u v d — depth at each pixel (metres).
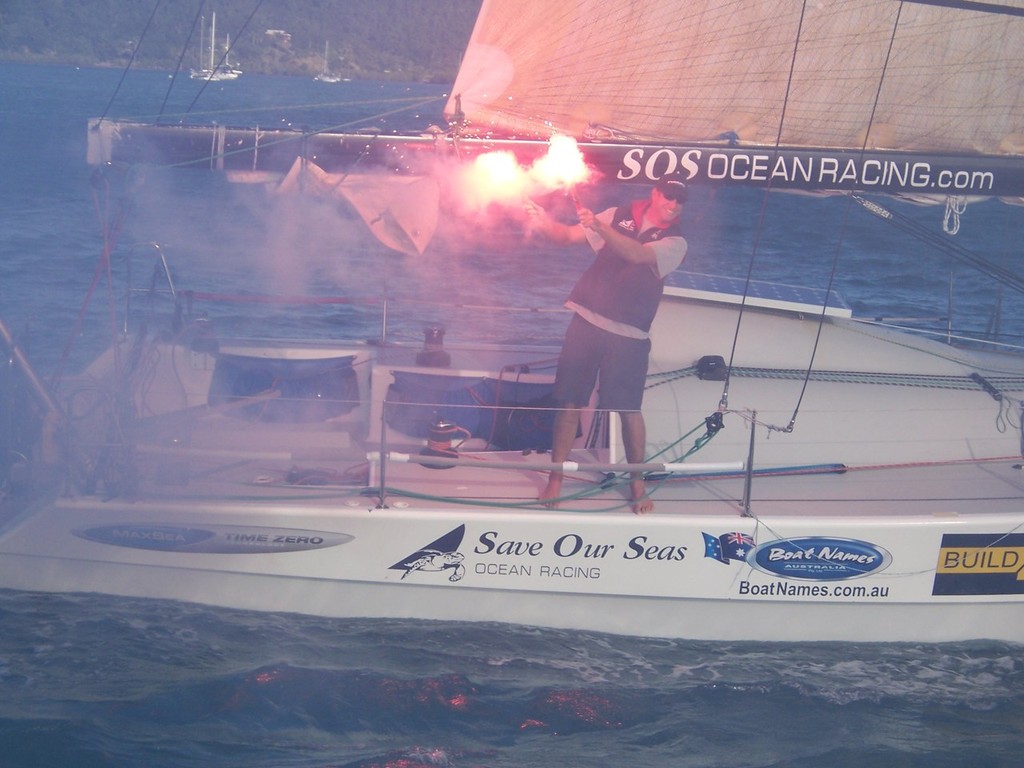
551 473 14.20
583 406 14.34
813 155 14.42
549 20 14.88
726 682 13.44
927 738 12.55
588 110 15.14
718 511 13.98
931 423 15.73
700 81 14.99
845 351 16.23
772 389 15.58
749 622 14.13
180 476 14.23
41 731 11.72
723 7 14.70
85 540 13.83
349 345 19.23
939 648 14.27
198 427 16.44
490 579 13.86
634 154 14.01
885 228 56.00
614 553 13.73
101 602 14.07
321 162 13.94
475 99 15.18
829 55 14.82
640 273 13.63
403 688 12.93
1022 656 14.16
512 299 37.31
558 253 46.09
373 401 16.48
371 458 14.36
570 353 13.94
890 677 13.68
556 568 13.80
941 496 14.56
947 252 15.88
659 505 14.16
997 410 16.00
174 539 13.77
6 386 14.09
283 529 13.70
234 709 12.38
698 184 14.30
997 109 14.95
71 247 43.69
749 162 14.20
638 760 12.01
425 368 17.73
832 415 15.49
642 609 14.05
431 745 12.07
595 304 13.80
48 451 14.12
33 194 57.00
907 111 15.00
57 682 12.58
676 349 15.94
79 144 78.25
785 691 13.30
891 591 13.94
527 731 12.39
